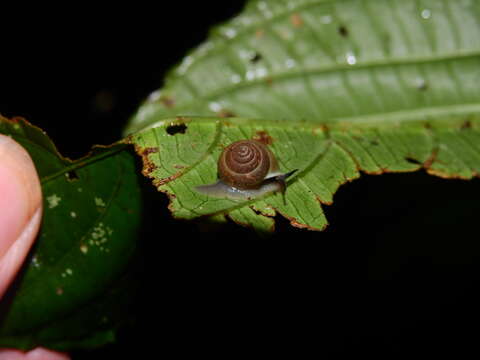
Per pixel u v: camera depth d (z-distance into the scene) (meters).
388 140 0.30
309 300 0.33
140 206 0.28
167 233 0.28
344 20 0.32
